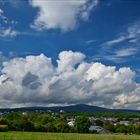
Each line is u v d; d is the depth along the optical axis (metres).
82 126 167.38
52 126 155.62
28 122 146.12
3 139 67.12
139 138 87.31
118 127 194.75
